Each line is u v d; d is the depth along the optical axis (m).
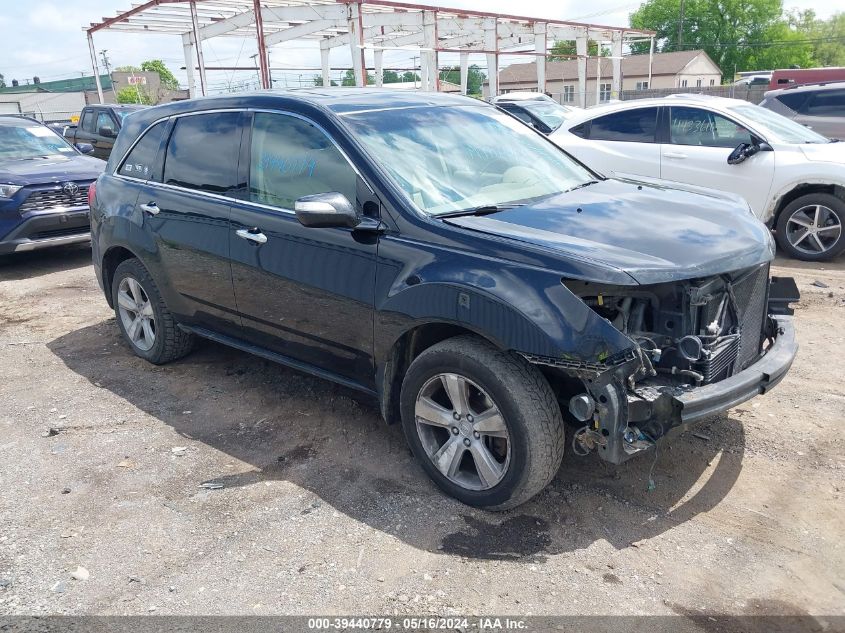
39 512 3.49
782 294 4.06
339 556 3.10
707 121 8.32
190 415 4.53
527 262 3.08
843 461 3.74
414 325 3.37
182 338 5.21
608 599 2.80
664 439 3.07
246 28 25.23
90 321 6.54
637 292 3.12
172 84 76.12
